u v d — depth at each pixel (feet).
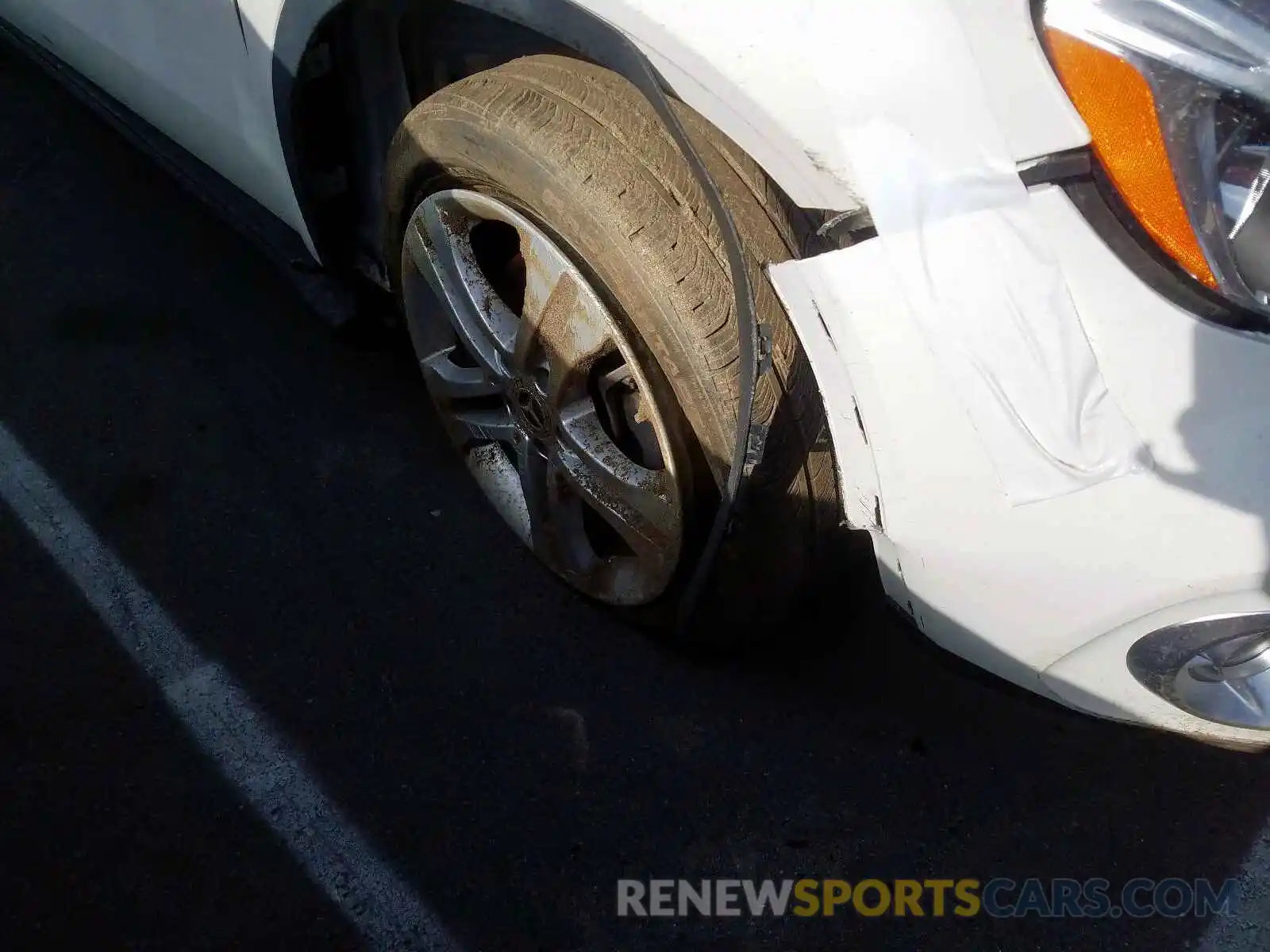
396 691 6.63
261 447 8.09
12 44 11.01
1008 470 4.09
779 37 3.97
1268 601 4.09
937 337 3.99
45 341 8.89
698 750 6.31
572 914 5.66
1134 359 3.85
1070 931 5.57
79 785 6.21
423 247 6.11
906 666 6.68
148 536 7.50
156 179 10.59
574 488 5.99
